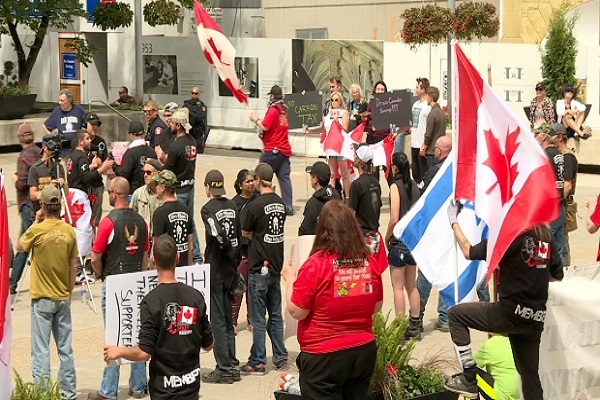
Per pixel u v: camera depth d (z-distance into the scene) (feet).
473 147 26.53
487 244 24.66
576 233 54.80
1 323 23.34
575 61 80.12
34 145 43.60
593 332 26.68
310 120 62.08
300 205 62.85
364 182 35.04
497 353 26.27
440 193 30.99
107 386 30.27
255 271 32.89
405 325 25.11
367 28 100.32
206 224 31.76
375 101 60.13
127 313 27.35
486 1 91.91
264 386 31.89
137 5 93.81
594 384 26.84
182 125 47.26
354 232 22.06
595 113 80.74
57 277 29.27
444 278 30.86
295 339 37.81
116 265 30.40
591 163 74.23
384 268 30.78
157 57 93.86
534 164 24.22
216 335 32.01
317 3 104.37
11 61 112.78
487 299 36.68
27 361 33.91
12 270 42.11
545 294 24.31
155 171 39.42
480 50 82.38
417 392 24.49
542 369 26.16
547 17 89.15
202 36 50.24
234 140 90.17
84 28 112.47
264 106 87.45
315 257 21.98
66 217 41.50
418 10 74.38
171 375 23.54
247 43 87.61
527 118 78.18
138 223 30.63
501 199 24.72
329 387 22.18
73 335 37.14
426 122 58.39
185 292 23.81
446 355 33.47
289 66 85.87
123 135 88.94
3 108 85.66
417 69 82.99
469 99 26.20
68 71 115.14
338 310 21.89
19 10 87.04
